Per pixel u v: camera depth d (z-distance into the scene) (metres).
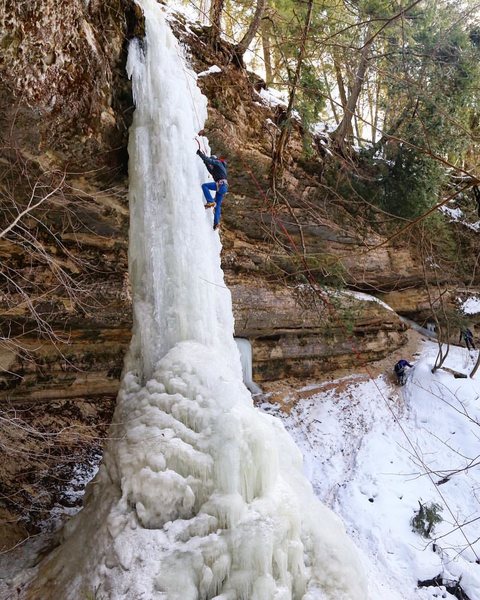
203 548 5.29
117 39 7.31
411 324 17.17
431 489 11.30
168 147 7.60
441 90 13.40
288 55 12.36
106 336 9.52
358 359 14.68
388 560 9.30
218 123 9.58
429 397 14.11
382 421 13.26
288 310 12.48
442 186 15.34
